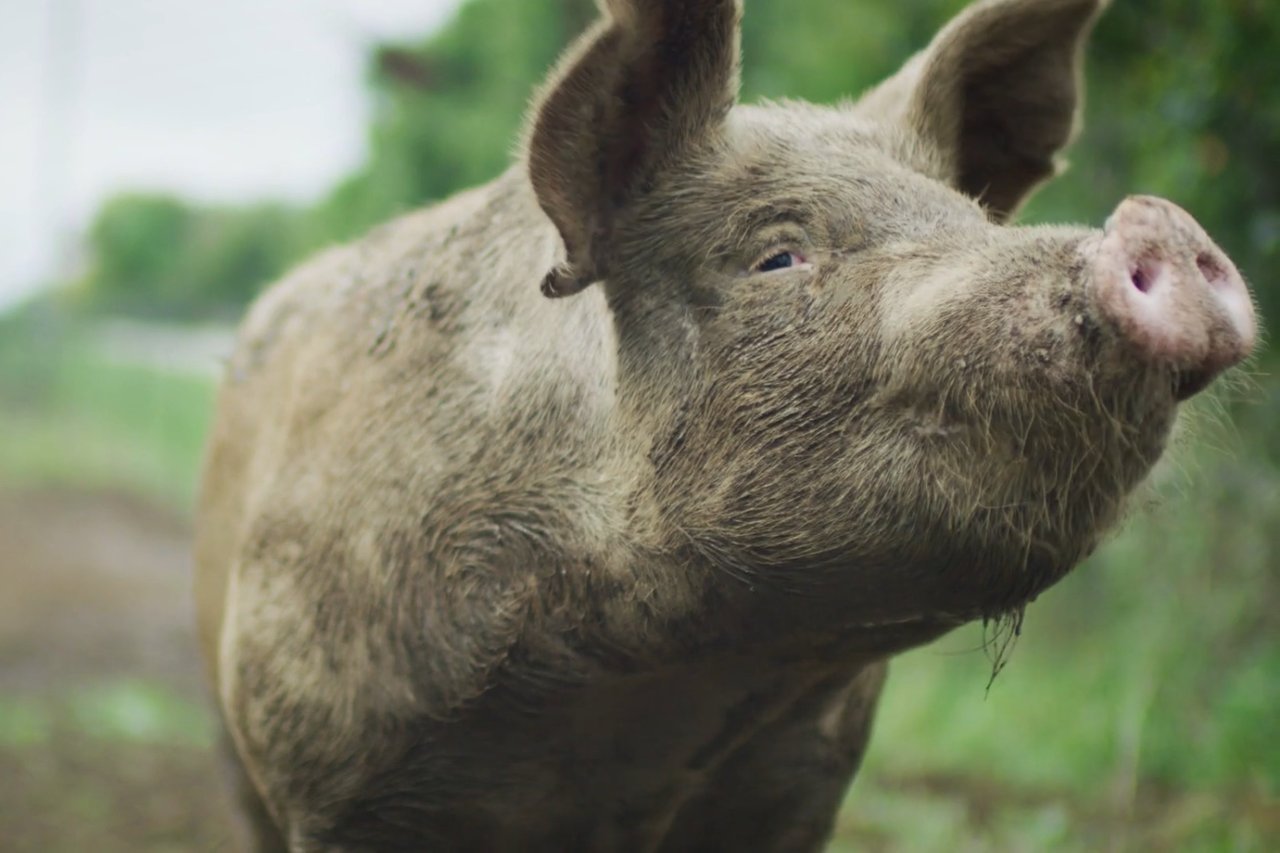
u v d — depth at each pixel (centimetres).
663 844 438
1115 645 805
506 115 2303
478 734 395
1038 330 300
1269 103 662
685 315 361
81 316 3875
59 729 957
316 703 416
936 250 332
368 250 481
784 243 352
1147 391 294
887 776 797
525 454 383
